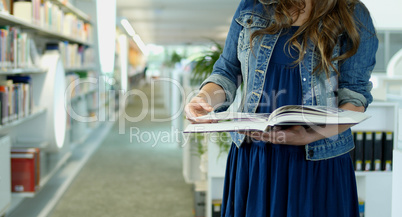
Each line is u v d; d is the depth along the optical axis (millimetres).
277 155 1145
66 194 3951
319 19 1094
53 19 4402
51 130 3768
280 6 1145
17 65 3160
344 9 1089
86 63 6391
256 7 1217
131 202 3713
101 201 3744
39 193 3824
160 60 30000
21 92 3191
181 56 12859
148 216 3355
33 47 3750
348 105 1117
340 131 1068
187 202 3717
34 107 3727
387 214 2736
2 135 2910
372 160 2676
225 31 17031
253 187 1175
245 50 1215
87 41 6387
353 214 1202
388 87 4645
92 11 7250
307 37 1107
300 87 1149
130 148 6051
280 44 1161
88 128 6816
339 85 1161
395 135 2668
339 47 1130
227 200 1298
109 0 7469
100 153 5758
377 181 2715
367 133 2662
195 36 19031
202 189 3219
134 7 10492
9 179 2846
